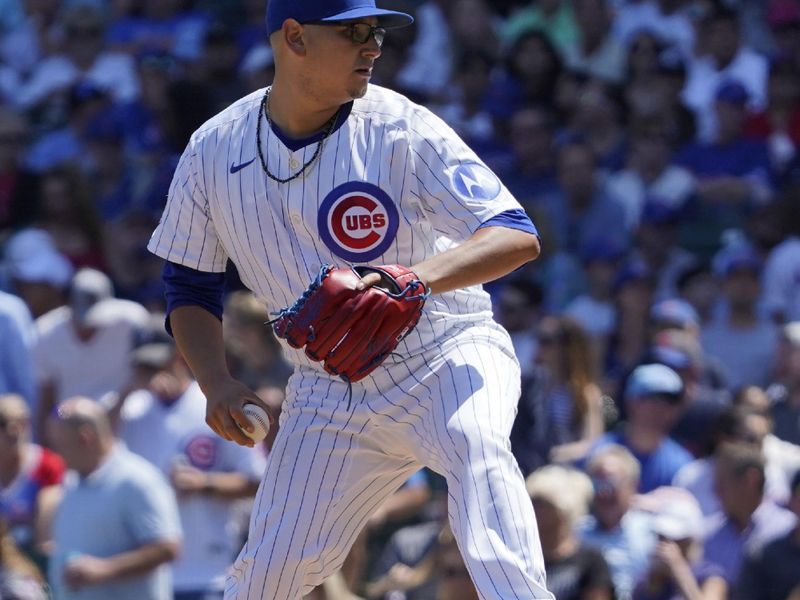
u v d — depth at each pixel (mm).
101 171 36250
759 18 41875
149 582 20984
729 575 22125
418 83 39031
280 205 11750
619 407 27547
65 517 21234
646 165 34500
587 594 19797
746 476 22172
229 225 12055
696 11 39969
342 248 11617
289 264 11875
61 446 21219
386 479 12312
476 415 11359
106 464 21156
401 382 11766
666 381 24281
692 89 38375
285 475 12172
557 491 20172
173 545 21156
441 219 11539
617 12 40344
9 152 36312
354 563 22422
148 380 23891
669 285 32000
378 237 11578
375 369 11586
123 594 20844
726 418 24125
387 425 11859
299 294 11961
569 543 20172
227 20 43688
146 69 37875
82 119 38531
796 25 38125
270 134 11766
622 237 32875
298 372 12453
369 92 11797
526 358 28438
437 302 11852
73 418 20984
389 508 24078
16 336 26859
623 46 39000
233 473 22859
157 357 23844
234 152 11906
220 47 38781
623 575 21094
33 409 27016
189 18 42438
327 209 11578
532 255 11312
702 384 27750
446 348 11773
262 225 11859
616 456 21812
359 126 11602
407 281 10883
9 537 21219
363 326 10812
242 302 24844
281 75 11617
